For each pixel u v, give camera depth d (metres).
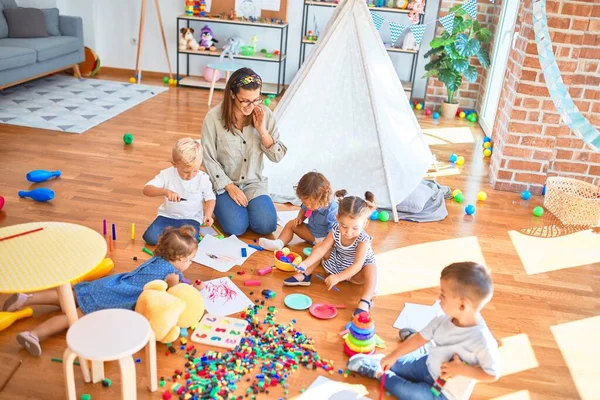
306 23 6.00
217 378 1.96
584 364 2.20
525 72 3.56
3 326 2.10
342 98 3.33
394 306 2.47
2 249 1.90
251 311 2.32
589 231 3.31
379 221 3.29
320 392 1.93
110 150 4.01
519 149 3.74
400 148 3.43
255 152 3.01
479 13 5.52
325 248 2.59
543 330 2.39
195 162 2.64
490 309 2.51
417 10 5.55
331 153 3.44
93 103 5.12
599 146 3.05
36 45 5.23
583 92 3.63
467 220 3.38
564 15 3.41
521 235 3.23
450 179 4.01
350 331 2.13
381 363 1.88
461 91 5.80
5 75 4.80
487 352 1.68
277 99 5.88
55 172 3.46
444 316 1.81
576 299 2.63
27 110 4.72
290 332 2.23
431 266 2.83
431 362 1.84
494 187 3.88
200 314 2.20
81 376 1.93
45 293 2.21
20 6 6.06
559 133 3.75
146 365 1.85
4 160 3.67
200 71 6.36
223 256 2.75
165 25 6.20
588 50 3.51
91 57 6.17
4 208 3.03
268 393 1.92
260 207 2.97
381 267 2.78
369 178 3.37
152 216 3.10
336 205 2.82
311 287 2.57
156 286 2.10
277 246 2.83
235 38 5.91
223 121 2.92
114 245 2.76
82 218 3.01
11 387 1.86
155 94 5.63
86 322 1.69
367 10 3.19
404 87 5.82
